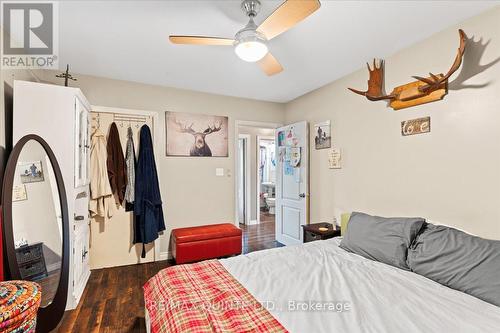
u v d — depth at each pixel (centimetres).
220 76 313
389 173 255
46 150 209
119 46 235
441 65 211
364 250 211
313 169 363
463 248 166
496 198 178
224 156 393
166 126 353
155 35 215
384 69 261
